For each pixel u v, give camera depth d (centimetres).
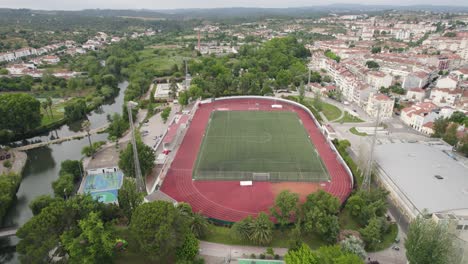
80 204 9156
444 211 9519
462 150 14875
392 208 10994
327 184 12388
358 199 10131
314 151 15100
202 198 11469
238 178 12738
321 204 9469
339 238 9088
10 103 17725
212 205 11081
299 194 11669
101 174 13275
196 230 9300
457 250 7388
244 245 9219
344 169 13500
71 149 17138
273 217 10350
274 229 9825
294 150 15188
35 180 13975
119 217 10006
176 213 8231
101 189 12100
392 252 8981
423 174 11631
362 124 19312
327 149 15400
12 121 17762
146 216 7844
